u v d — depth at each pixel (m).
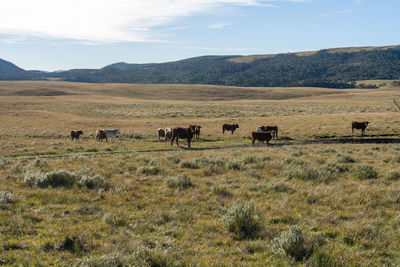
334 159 14.95
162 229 5.94
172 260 4.54
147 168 12.68
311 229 5.96
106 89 158.75
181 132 25.16
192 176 11.38
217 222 6.34
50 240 5.13
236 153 18.84
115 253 4.61
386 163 14.21
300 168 11.73
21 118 47.22
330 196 8.20
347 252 4.84
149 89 162.25
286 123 39.78
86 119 49.31
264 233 5.66
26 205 7.15
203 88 166.88
